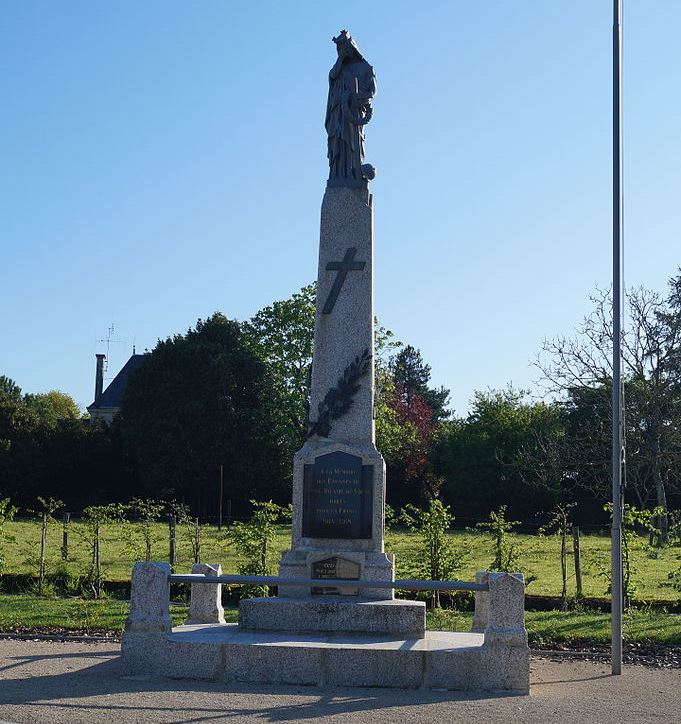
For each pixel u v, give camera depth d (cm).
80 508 6450
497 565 2159
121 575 2394
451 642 1338
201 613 1551
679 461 4419
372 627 1405
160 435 6016
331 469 1591
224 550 2925
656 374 4441
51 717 1050
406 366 11519
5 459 6384
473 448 6059
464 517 6031
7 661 1376
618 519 1427
